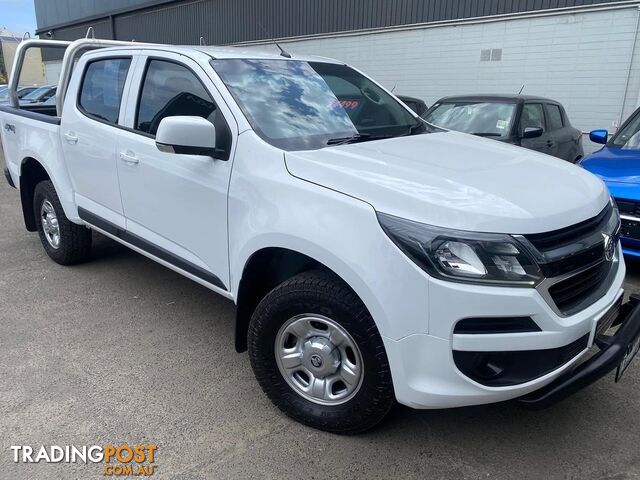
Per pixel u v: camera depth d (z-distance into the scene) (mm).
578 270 2246
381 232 2158
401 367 2184
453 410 2824
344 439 2586
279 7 15820
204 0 18672
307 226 2357
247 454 2480
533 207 2203
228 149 2844
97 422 2691
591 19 10008
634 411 2830
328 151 2697
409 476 2354
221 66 3139
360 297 2219
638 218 4207
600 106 10258
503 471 2389
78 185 4223
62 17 27703
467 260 2051
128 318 3852
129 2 22469
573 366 2303
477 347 2086
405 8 12719
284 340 2633
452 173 2463
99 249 5391
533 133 6613
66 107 4250
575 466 2420
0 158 13484
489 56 11555
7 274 4703
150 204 3414
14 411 2764
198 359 3309
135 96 3562
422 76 12828
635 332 2389
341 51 14391
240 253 2703
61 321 3791
